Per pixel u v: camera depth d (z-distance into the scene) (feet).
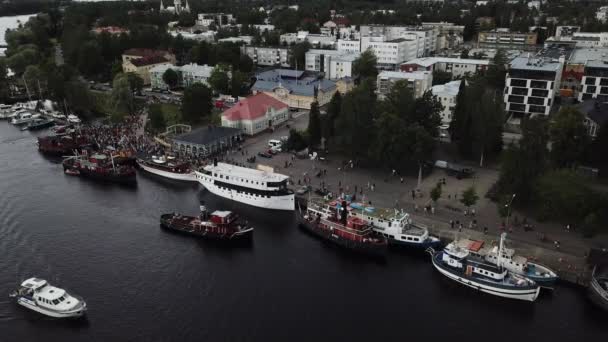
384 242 377.71
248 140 632.38
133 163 581.94
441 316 313.53
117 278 352.69
